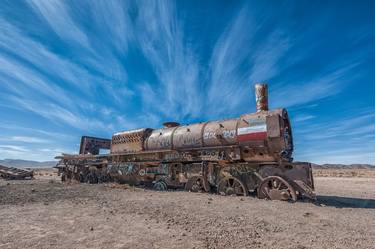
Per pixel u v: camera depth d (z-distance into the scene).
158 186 16.09
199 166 14.24
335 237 5.47
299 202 10.14
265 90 13.39
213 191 14.02
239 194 12.34
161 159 16.36
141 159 17.94
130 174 18.05
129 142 18.92
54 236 5.60
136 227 6.30
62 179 25.33
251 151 12.58
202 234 5.65
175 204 9.52
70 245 5.01
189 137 15.25
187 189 14.68
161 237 5.48
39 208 8.90
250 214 7.80
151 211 8.19
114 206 9.19
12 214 7.89
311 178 10.48
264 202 10.11
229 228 6.14
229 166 13.00
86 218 7.30
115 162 19.52
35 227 6.34
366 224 6.64
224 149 13.43
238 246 4.88
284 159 11.92
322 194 13.79
